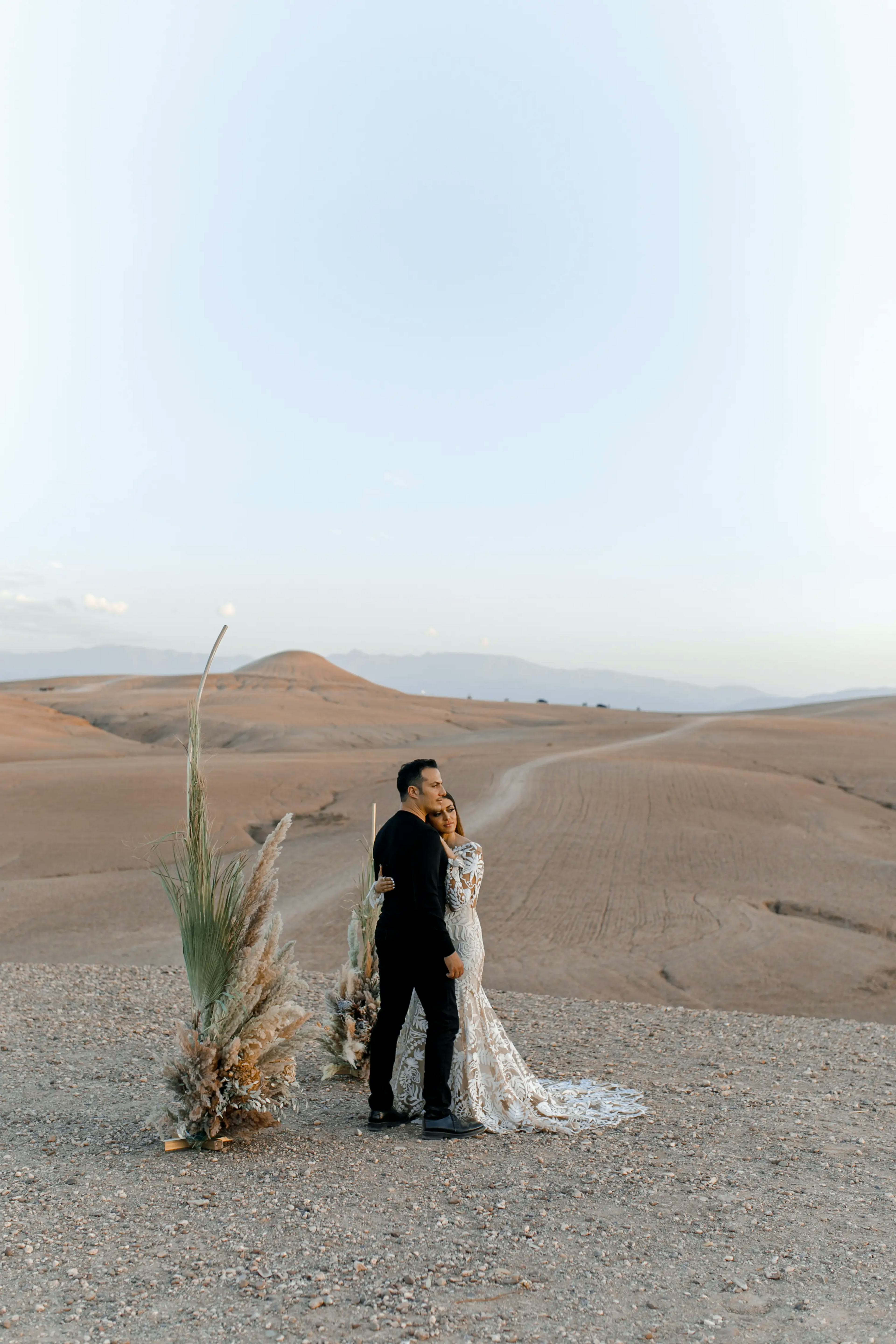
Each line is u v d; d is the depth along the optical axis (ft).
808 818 113.60
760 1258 11.90
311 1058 24.73
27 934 61.77
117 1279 11.37
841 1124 18.26
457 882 18.35
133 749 217.15
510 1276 11.36
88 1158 16.17
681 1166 15.70
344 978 22.71
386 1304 10.64
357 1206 13.82
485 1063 18.26
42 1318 10.36
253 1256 12.03
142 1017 28.53
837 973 56.39
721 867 86.69
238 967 17.42
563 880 80.79
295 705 349.41
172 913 67.00
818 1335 9.89
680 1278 11.33
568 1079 22.03
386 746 244.42
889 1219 13.24
